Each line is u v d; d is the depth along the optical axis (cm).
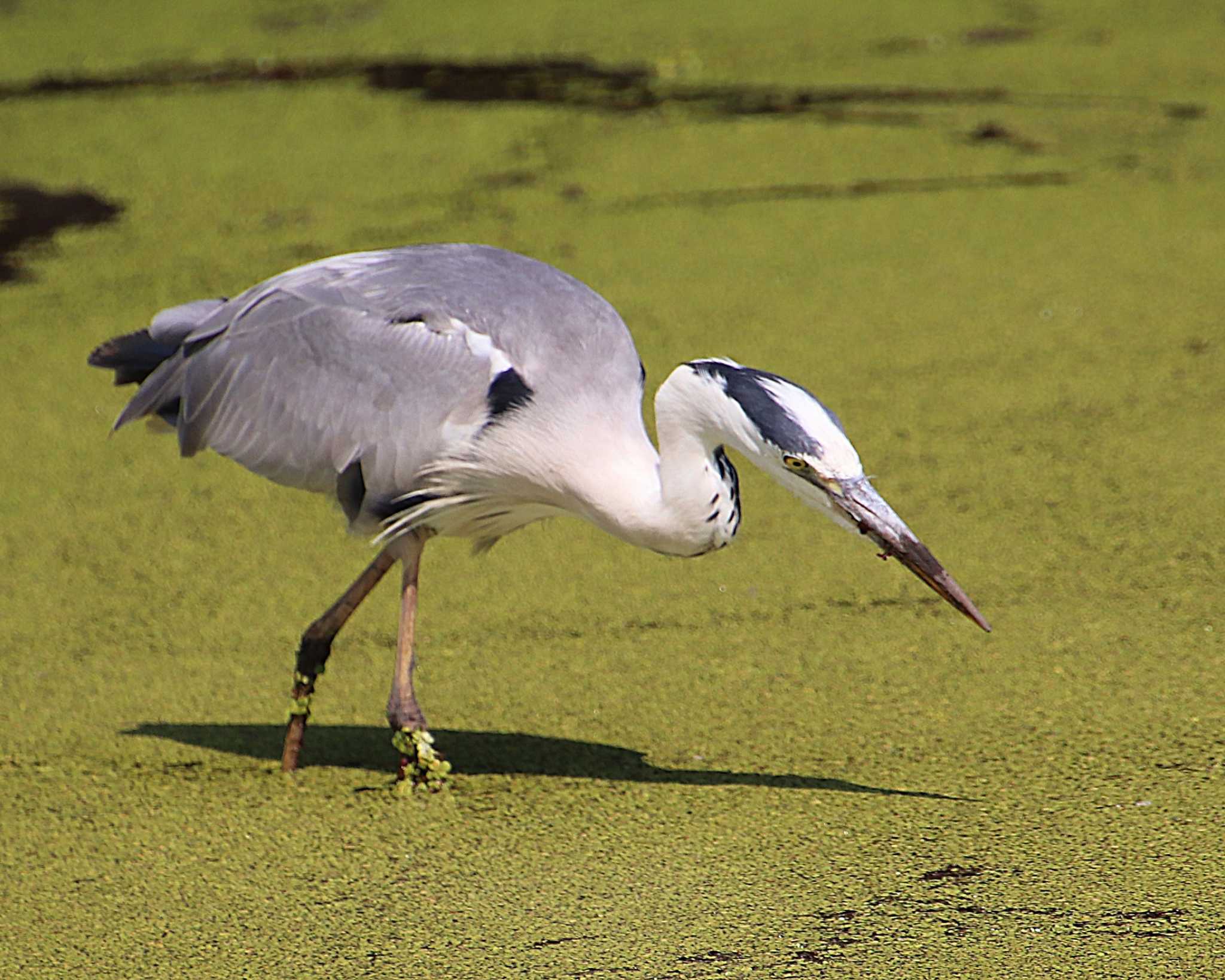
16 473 1240
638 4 2452
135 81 2133
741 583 1022
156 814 800
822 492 695
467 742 856
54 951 673
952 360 1304
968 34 2236
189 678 954
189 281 1509
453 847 749
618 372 809
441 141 1867
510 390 795
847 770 796
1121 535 1034
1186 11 2317
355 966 648
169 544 1130
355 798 810
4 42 2331
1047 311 1384
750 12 2381
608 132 1881
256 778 838
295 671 862
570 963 636
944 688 873
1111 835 712
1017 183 1691
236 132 1923
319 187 1739
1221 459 1121
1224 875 673
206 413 862
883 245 1548
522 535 1112
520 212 1650
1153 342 1312
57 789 829
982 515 1073
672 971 625
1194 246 1504
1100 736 808
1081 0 2402
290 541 1131
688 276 1491
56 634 1010
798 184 1709
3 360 1401
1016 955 620
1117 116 1875
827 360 1310
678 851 727
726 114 1927
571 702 893
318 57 2206
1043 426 1188
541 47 2228
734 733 845
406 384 807
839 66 2100
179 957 664
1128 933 632
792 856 713
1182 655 885
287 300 850
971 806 749
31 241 1631
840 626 957
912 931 643
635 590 1025
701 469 748
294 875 732
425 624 1002
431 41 2270
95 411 1338
